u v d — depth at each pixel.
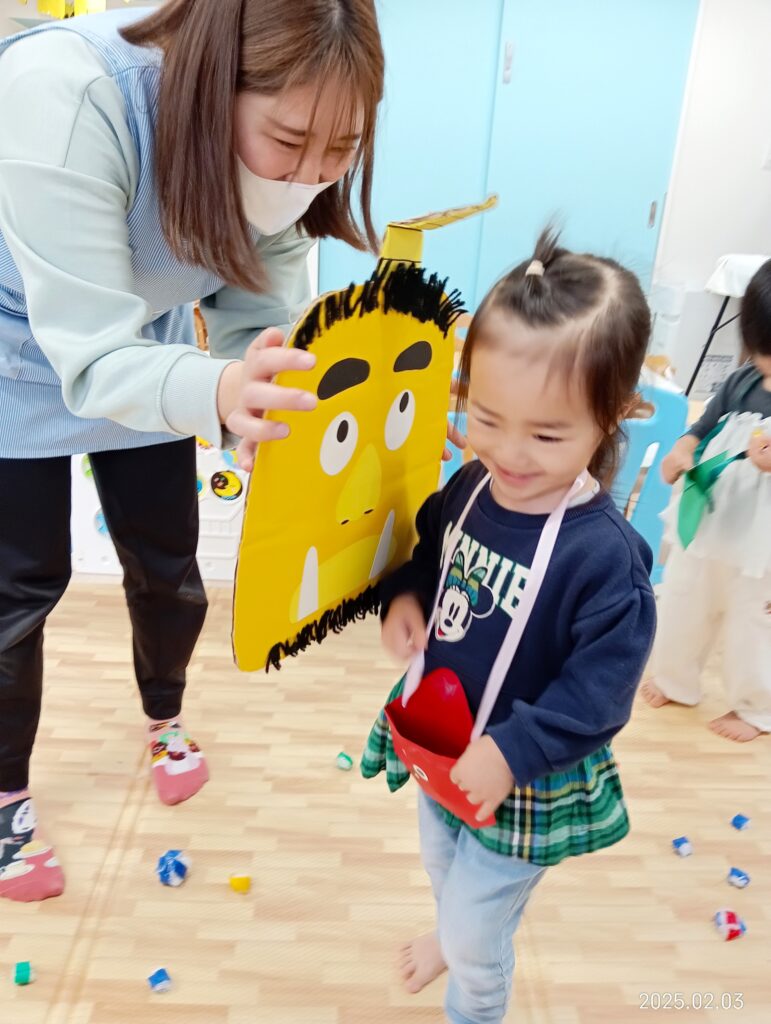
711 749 1.46
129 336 0.65
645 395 1.42
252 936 1.05
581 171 2.68
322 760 1.36
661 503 1.68
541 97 2.57
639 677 0.64
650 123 2.63
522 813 0.70
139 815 1.23
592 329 0.57
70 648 1.64
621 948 1.06
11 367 0.90
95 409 0.64
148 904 1.09
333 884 1.13
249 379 0.53
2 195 0.67
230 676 1.58
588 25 2.47
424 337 0.71
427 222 0.61
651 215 2.77
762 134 2.93
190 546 1.18
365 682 1.58
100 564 1.89
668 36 2.51
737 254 3.10
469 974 0.79
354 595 0.77
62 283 0.65
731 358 3.13
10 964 1.00
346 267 2.65
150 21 0.75
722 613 1.51
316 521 0.65
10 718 1.09
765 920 1.11
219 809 1.25
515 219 2.73
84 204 0.67
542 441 0.60
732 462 1.37
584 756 0.65
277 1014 0.95
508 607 0.67
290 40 0.62
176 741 1.33
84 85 0.68
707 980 1.02
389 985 0.99
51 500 1.00
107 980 0.98
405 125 2.60
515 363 0.58
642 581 0.64
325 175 0.75
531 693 0.69
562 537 0.65
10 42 0.74
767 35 2.78
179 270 0.88
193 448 1.14
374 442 0.69
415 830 1.23
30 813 1.17
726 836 1.26
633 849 1.22
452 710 0.71
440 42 2.49
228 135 0.67
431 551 0.81
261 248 0.96
